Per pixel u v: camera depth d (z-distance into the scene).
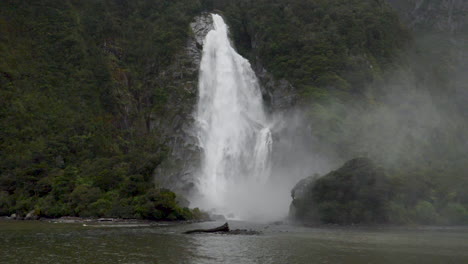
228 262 26.62
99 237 38.22
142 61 102.12
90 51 99.00
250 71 103.25
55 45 97.56
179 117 88.31
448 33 148.50
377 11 115.25
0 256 27.81
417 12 160.00
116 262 26.12
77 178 69.94
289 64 97.69
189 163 80.81
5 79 88.56
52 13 101.94
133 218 58.94
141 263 25.91
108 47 101.44
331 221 57.34
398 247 34.31
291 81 94.25
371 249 32.91
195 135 85.81
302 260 27.56
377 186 58.06
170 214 58.81
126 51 103.56
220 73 100.94
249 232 43.78
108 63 97.25
